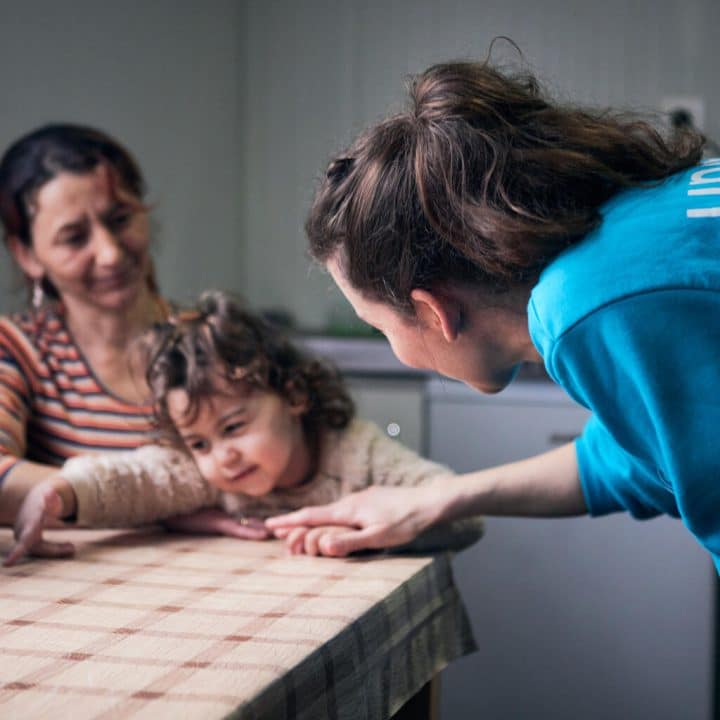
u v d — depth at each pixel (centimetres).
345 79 312
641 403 84
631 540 230
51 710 66
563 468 119
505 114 92
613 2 290
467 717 239
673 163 94
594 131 92
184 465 129
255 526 126
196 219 297
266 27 317
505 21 298
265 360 131
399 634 98
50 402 152
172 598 94
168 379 129
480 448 241
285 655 76
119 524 125
